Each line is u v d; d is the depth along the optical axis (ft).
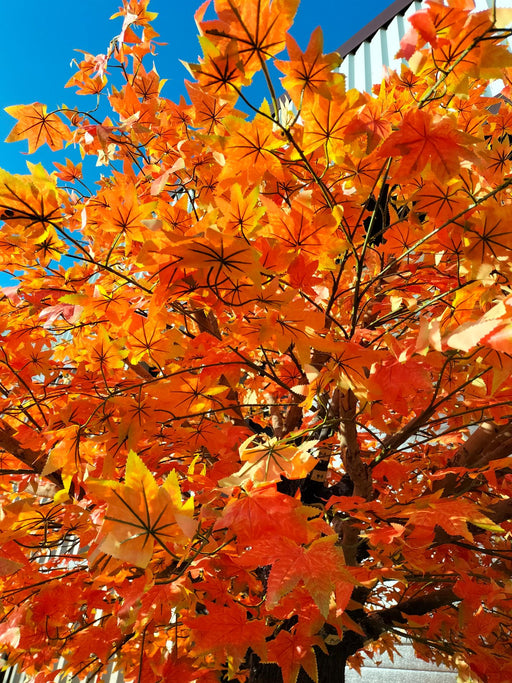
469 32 1.43
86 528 2.33
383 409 2.29
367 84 10.12
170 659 2.54
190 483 2.29
